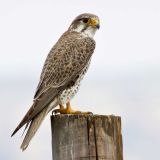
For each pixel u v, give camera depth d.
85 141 8.70
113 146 8.78
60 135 8.89
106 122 8.78
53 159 9.05
